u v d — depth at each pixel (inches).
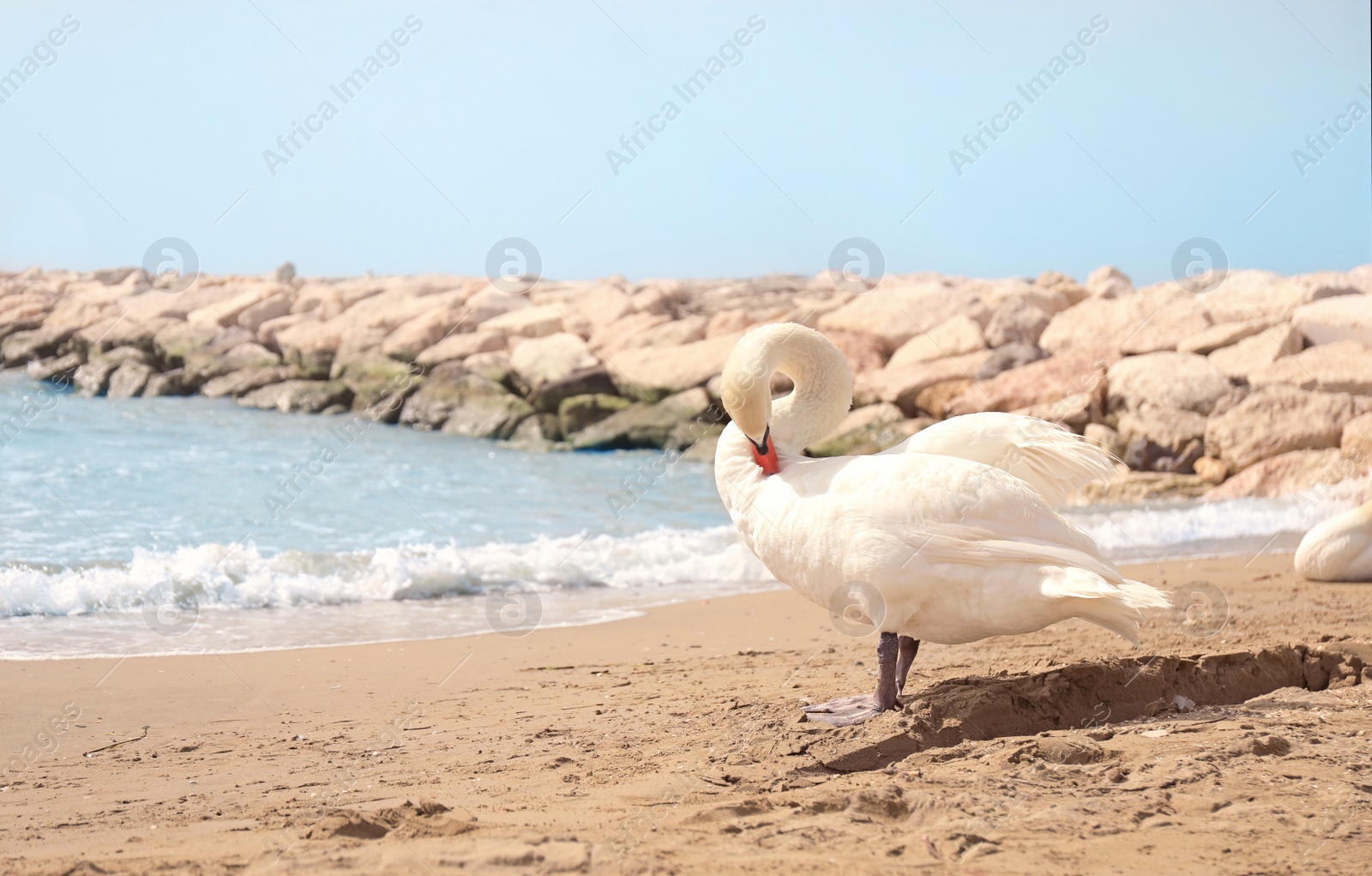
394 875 140.3
